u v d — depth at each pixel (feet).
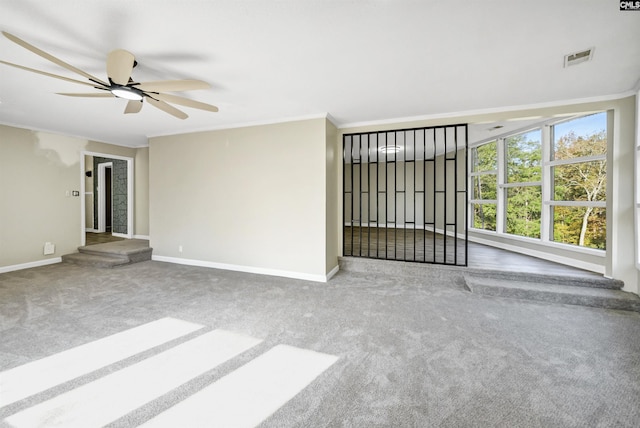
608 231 10.33
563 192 13.04
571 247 12.30
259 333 7.67
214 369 6.07
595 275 10.66
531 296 10.08
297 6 5.35
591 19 5.76
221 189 14.30
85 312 8.96
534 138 14.46
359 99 10.32
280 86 9.12
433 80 8.70
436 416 4.78
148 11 5.42
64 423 4.61
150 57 7.20
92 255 15.61
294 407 5.00
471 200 19.04
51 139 15.15
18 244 13.99
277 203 13.16
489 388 5.47
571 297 9.67
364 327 8.02
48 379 5.68
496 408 4.95
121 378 5.75
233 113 12.00
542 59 7.41
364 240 19.53
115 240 19.25
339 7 5.38
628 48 6.85
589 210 11.82
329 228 12.84
